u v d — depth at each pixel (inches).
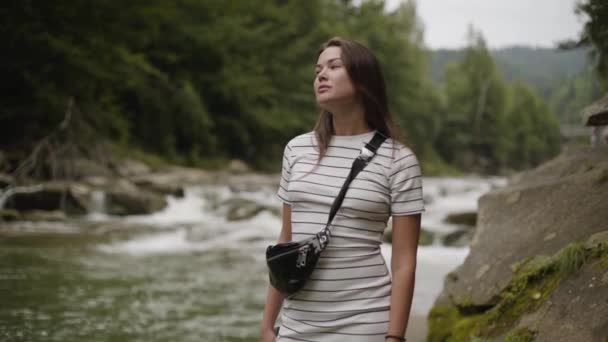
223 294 252.8
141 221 546.3
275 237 444.8
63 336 176.9
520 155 2792.8
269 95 1352.1
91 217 573.9
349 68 75.7
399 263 73.5
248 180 920.9
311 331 72.9
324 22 1553.9
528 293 109.3
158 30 1059.9
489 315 115.6
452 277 148.2
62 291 244.7
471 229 469.7
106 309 215.6
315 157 77.4
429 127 2162.9
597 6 132.9
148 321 200.2
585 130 314.8
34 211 552.7
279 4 1526.8
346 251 72.7
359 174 73.5
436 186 909.2
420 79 2215.8
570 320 92.5
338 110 77.2
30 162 677.3
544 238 129.5
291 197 76.7
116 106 963.3
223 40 1215.6
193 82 1179.3
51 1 747.4
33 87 798.5
